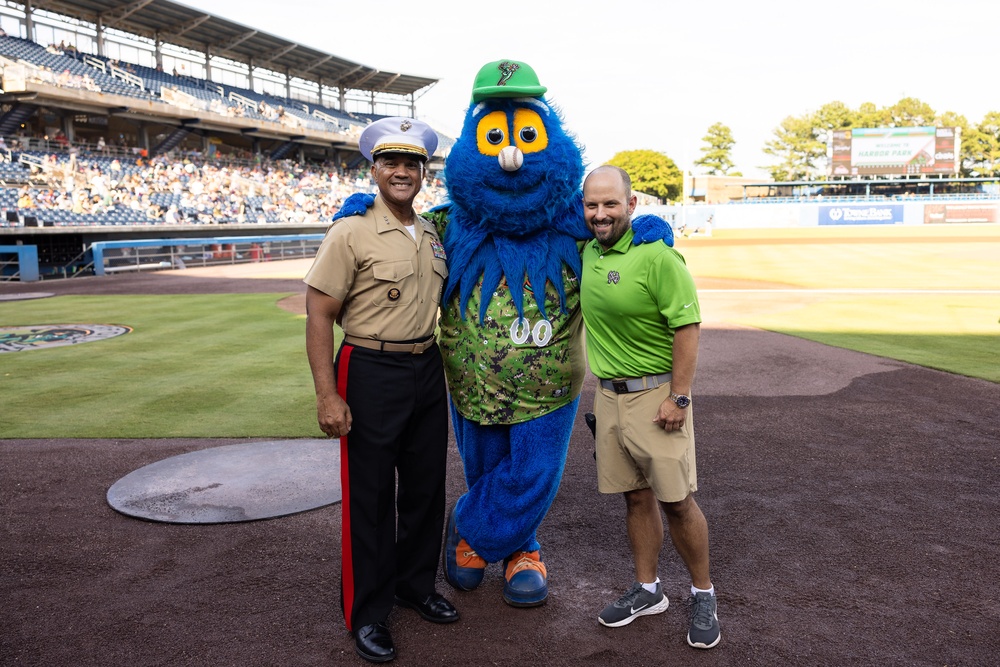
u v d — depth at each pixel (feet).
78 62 112.27
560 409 10.85
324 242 9.72
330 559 12.25
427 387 10.22
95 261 77.25
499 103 10.39
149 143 124.88
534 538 11.38
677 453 9.53
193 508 14.24
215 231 105.09
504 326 10.42
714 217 192.34
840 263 73.87
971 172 271.69
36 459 17.35
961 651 9.40
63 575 11.75
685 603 10.78
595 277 9.72
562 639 9.88
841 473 15.87
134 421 20.40
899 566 11.69
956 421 19.44
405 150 9.62
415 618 10.54
